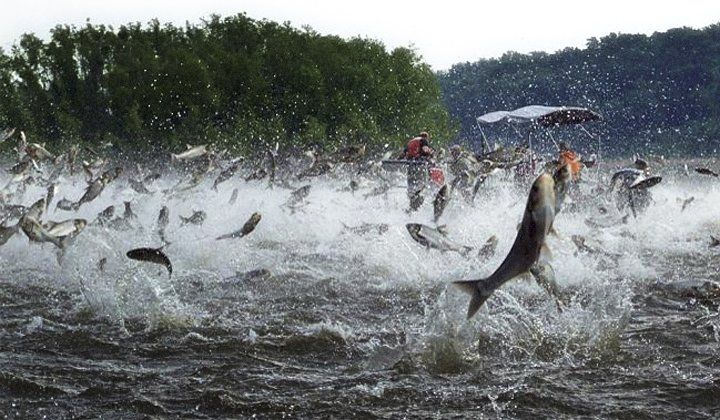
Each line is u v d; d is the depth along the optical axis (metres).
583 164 30.84
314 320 14.28
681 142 134.25
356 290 16.53
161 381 11.23
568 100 151.88
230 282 16.80
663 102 141.00
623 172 25.56
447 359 11.91
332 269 18.33
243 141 72.00
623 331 13.27
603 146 140.75
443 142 86.06
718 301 15.30
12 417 10.04
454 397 10.59
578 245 18.25
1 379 11.08
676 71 144.00
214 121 77.00
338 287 16.73
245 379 11.29
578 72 151.88
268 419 10.03
